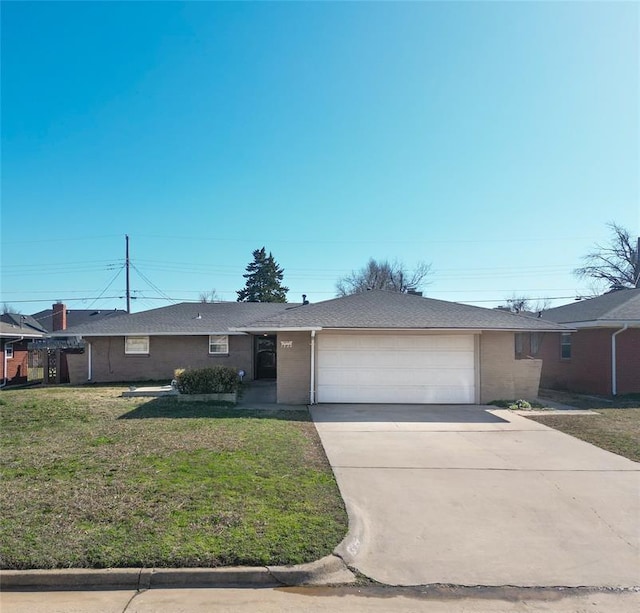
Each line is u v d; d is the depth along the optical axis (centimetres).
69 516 514
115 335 2047
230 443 843
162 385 1928
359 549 467
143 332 2039
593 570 434
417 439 936
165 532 476
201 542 455
